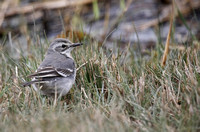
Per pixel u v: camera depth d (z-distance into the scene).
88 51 13.52
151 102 10.86
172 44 15.21
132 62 14.69
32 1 24.03
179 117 9.80
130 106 10.62
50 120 9.30
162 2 23.58
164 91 10.80
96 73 12.46
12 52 15.57
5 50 14.80
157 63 13.03
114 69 12.48
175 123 9.61
